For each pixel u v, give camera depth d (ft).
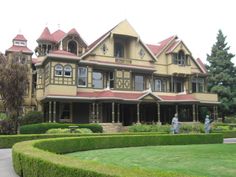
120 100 115.85
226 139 108.78
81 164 24.18
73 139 63.36
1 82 91.35
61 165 24.18
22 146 41.57
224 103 159.84
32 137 73.46
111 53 128.88
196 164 43.78
